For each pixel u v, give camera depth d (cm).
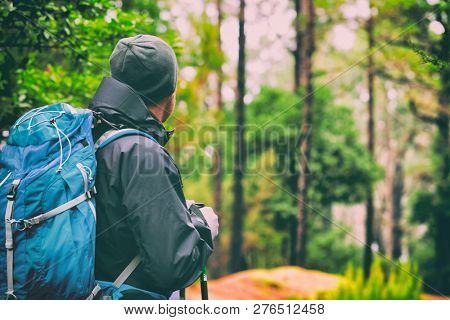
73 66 397
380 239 2788
